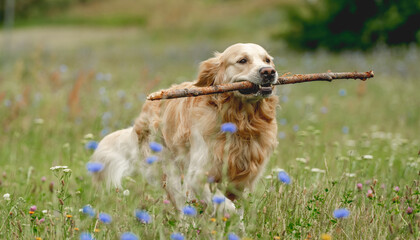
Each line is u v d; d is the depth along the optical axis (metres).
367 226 4.59
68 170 4.95
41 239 4.15
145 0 61.31
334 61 22.20
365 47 28.88
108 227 4.29
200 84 5.86
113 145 7.10
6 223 4.68
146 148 6.50
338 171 6.43
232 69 5.55
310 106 11.89
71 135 9.33
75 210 4.73
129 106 10.81
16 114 9.95
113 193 5.46
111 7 61.84
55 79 13.30
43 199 5.82
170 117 5.99
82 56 26.08
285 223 4.62
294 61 22.98
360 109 13.14
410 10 27.91
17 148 8.47
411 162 7.00
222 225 4.22
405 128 10.83
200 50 28.47
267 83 5.25
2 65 22.20
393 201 4.94
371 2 29.38
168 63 23.39
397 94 15.24
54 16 61.78
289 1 46.97
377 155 8.00
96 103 11.71
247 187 5.61
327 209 4.82
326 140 8.82
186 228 4.61
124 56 26.72
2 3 61.69
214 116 5.41
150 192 5.99
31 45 32.53
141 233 4.21
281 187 5.07
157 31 44.88
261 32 40.19
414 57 20.72
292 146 8.27
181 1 53.62
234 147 5.39
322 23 30.33
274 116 5.69
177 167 6.02
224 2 52.72
